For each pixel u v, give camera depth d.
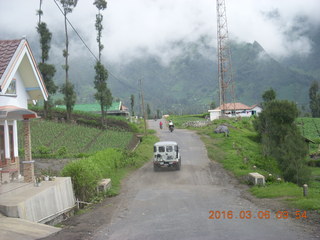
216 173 24.27
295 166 25.66
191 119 90.00
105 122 55.91
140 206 14.37
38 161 27.80
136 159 29.45
